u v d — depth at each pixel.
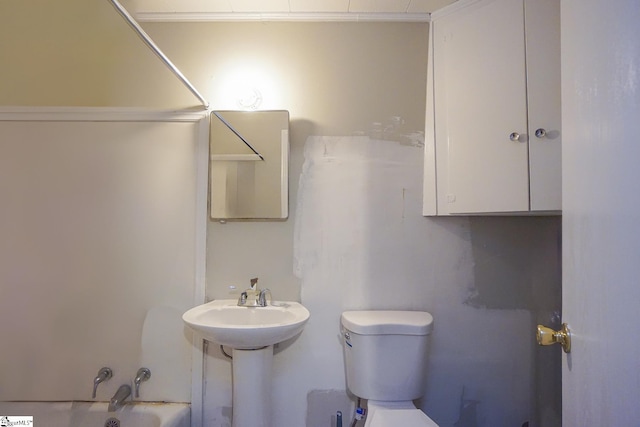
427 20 1.45
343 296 1.43
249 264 1.44
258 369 1.24
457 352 1.43
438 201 1.37
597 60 0.57
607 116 0.54
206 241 1.44
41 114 1.45
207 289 1.44
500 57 1.21
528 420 1.41
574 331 0.64
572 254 0.65
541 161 1.12
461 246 1.44
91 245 1.45
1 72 1.40
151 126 1.47
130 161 1.46
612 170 0.52
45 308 1.45
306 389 1.42
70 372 1.44
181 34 1.47
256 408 1.24
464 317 1.44
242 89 1.46
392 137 1.46
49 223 1.45
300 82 1.46
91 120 1.46
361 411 1.31
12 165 1.46
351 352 1.28
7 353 1.44
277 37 1.47
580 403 0.61
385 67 1.46
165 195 1.46
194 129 1.47
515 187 1.16
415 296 1.44
